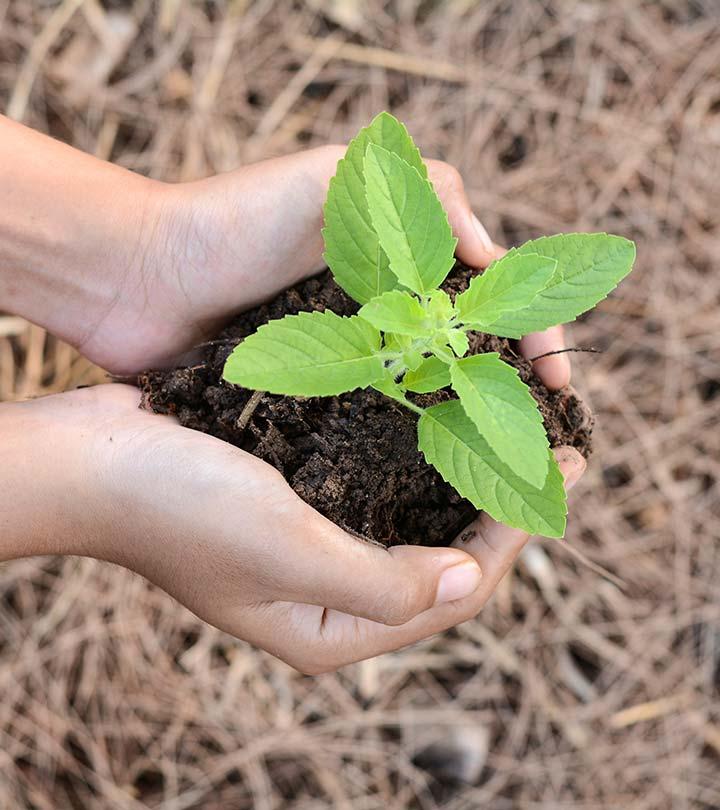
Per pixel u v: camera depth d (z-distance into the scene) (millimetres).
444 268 462
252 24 757
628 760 692
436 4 764
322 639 527
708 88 759
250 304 543
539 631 705
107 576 692
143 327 554
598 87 763
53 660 686
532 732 696
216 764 681
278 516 478
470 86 758
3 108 726
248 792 681
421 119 751
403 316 452
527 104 759
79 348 568
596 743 694
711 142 752
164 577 514
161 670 689
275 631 524
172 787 679
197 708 688
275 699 692
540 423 446
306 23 764
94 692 686
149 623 693
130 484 490
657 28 765
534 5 765
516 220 742
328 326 458
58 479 497
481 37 764
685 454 726
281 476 485
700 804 689
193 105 742
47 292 546
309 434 494
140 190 538
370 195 452
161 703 687
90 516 501
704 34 762
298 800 682
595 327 734
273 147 749
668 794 689
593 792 689
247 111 752
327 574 482
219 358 509
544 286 463
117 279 540
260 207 520
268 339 449
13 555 508
